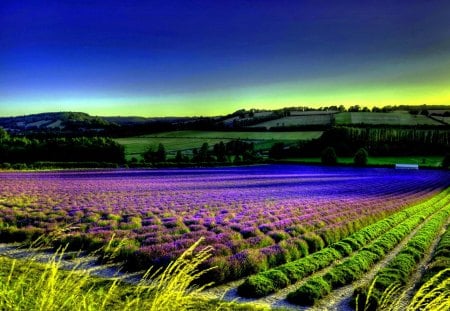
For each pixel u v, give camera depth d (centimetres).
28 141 11462
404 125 16100
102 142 11462
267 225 2509
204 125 18638
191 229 2386
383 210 3631
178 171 9350
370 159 12912
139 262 1519
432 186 6938
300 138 15500
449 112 18600
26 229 2092
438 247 2102
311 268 1677
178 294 576
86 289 1136
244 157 12588
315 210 3403
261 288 1377
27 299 603
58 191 4719
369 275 1680
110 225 2423
